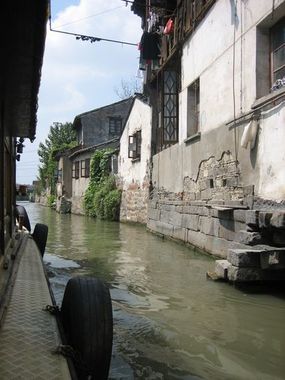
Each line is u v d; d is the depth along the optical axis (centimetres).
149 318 582
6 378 267
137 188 2077
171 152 1495
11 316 383
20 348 313
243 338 508
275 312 609
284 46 816
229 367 428
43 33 309
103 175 2889
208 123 1129
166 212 1524
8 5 273
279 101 764
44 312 397
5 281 491
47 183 5788
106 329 361
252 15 881
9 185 721
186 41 1346
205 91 1156
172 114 1477
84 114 3878
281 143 756
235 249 771
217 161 1059
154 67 1767
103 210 2562
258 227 776
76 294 378
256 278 728
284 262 692
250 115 873
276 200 767
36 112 551
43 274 559
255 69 864
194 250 1210
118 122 3947
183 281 802
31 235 1029
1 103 486
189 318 583
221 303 654
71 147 4119
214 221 1058
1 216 529
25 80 406
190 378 403
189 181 1290
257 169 847
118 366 428
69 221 2467
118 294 710
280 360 445
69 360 301
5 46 330
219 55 1055
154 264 989
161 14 1588
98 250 1223
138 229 1875
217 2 1070
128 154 2183
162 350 471
